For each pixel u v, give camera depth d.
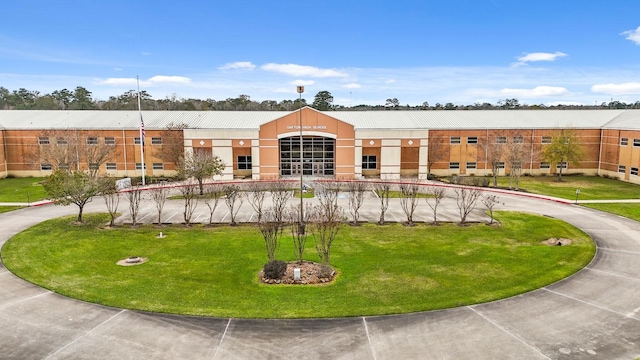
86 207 35.88
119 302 17.16
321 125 52.22
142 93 117.94
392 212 34.09
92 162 49.16
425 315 16.19
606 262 22.05
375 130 52.28
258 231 28.09
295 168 54.59
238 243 25.45
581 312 16.48
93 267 21.27
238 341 14.34
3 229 28.27
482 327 15.29
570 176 55.91
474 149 55.94
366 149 54.97
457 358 13.39
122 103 112.00
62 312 16.36
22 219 31.17
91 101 120.44
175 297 17.69
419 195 41.88
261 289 18.53
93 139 53.97
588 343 14.27
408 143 52.66
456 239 26.30
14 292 18.19
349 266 21.42
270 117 57.97
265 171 52.62
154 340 14.39
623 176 51.81
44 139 53.19
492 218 31.16
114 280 19.55
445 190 44.78
